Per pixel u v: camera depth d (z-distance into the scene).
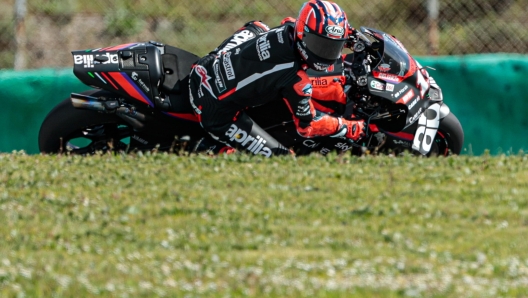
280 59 22.03
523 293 14.23
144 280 14.85
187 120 24.19
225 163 22.36
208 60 23.73
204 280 14.84
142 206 18.83
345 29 21.59
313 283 14.63
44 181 20.59
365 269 15.27
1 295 13.97
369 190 20.05
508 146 30.92
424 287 14.38
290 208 18.77
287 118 24.09
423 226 17.75
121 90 23.41
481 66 30.41
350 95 24.02
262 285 14.54
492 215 18.31
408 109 23.78
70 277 14.84
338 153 25.02
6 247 16.48
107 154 23.67
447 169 22.03
